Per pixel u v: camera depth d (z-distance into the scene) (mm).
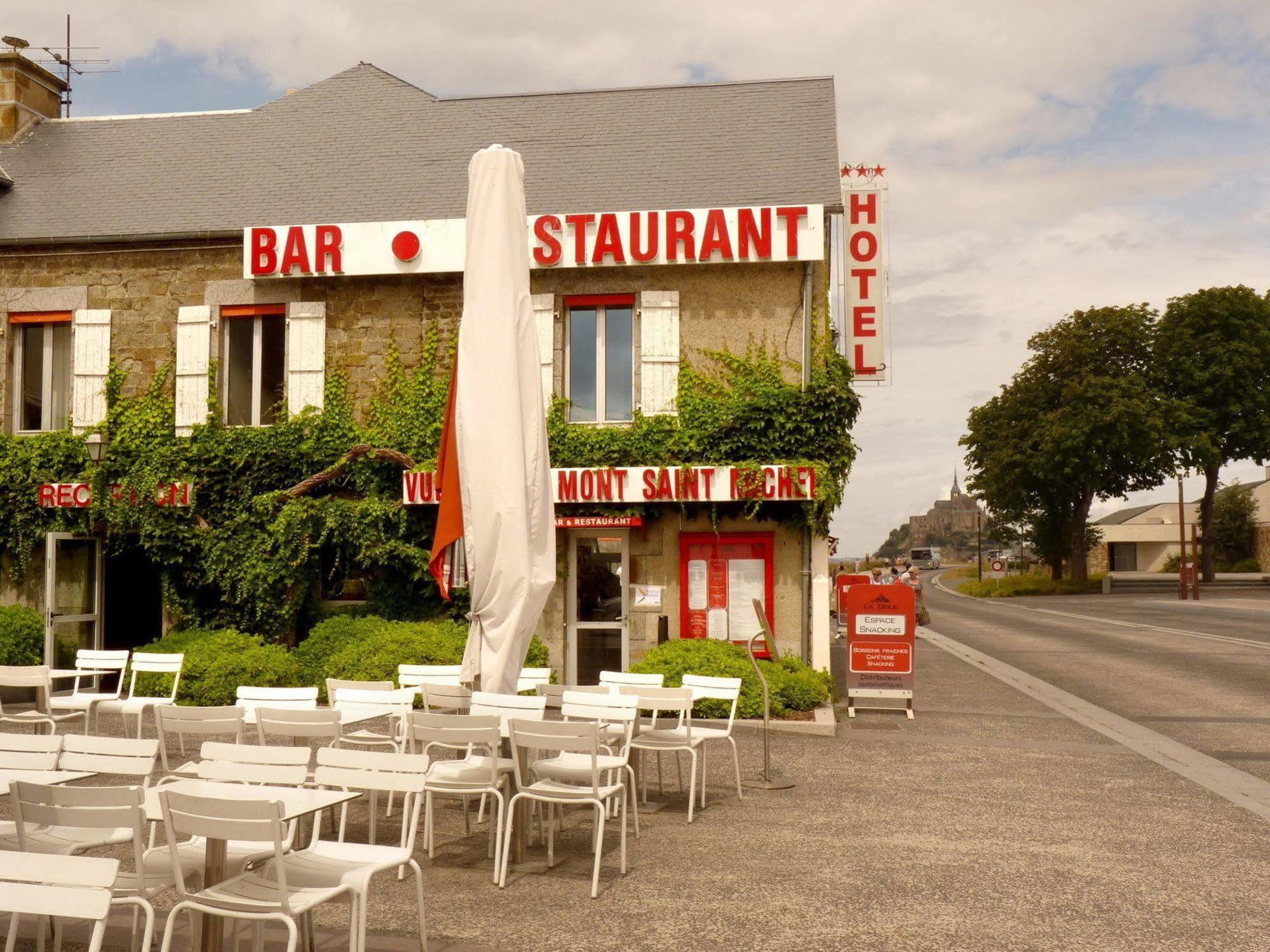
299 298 15242
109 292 15641
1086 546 55938
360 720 7445
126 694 14398
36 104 18938
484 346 6910
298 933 5082
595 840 6133
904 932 5219
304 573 14641
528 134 16969
